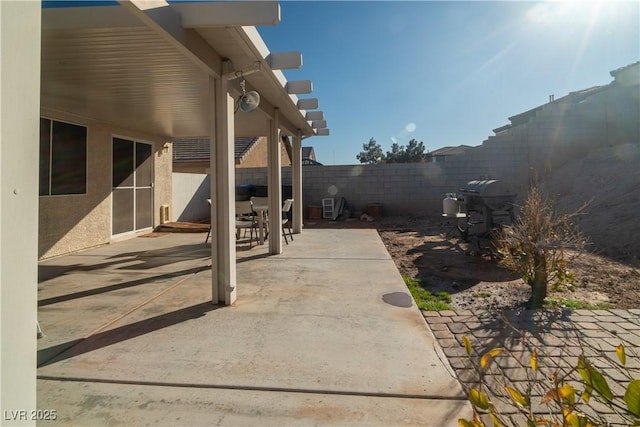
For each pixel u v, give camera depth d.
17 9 1.06
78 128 7.02
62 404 2.13
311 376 2.43
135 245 7.71
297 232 9.21
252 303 3.91
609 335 3.02
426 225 10.87
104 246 7.58
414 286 4.62
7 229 1.04
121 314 3.59
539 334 3.07
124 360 2.65
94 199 7.45
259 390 2.27
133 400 2.17
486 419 1.98
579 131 12.45
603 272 4.93
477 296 4.22
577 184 10.57
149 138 9.56
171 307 3.79
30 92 1.10
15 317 1.06
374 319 3.43
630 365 2.49
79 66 4.27
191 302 3.95
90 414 2.04
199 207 13.50
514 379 2.38
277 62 4.03
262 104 5.67
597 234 6.95
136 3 2.40
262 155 20.31
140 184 9.19
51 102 5.96
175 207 11.75
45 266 5.70
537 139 12.48
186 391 2.27
